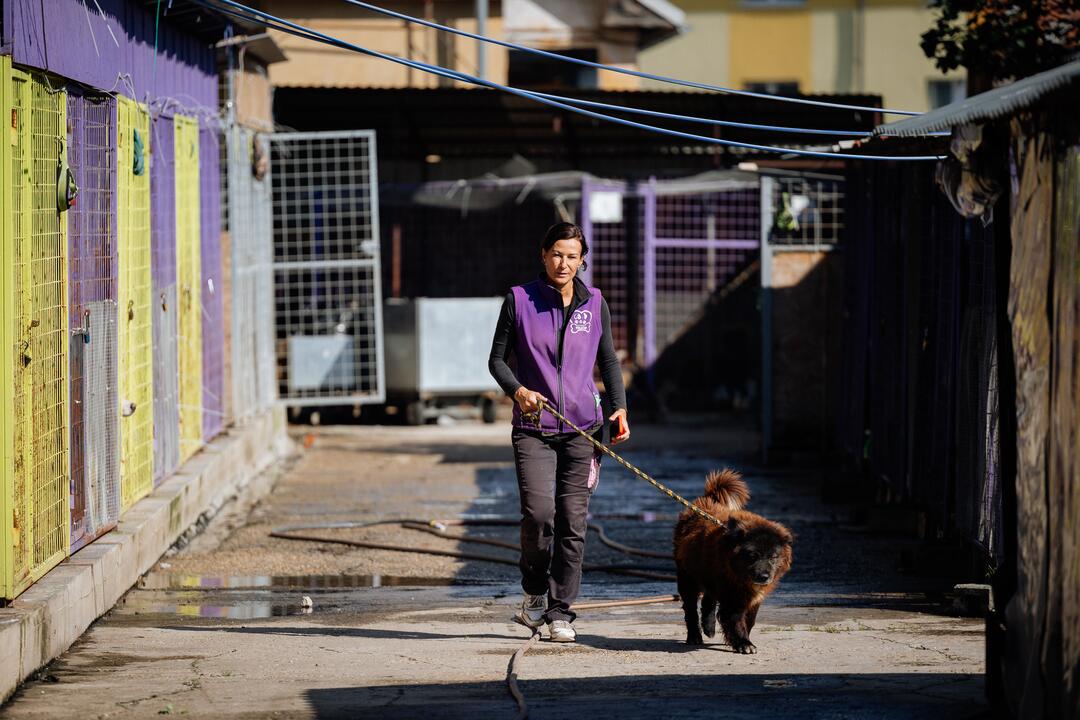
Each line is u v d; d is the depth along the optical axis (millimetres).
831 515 12938
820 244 16484
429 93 19875
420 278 23438
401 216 23312
